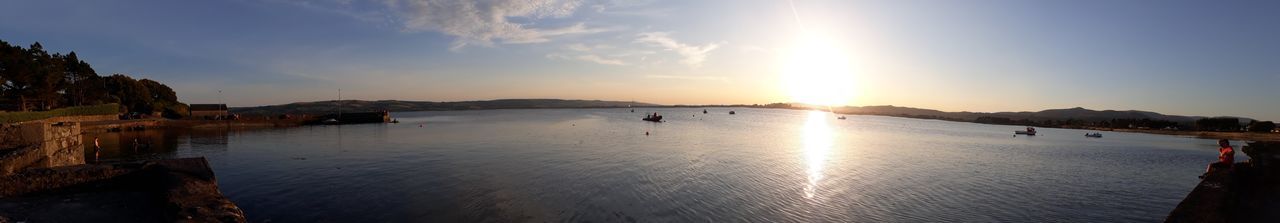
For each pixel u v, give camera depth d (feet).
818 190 84.58
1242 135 333.42
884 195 81.41
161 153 152.46
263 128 306.14
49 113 215.31
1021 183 96.27
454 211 69.10
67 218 43.78
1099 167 128.16
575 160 124.47
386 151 151.23
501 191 82.33
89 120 262.06
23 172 52.65
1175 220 36.37
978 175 106.52
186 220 38.88
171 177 53.93
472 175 98.84
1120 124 478.59
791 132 277.03
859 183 92.02
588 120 476.13
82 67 305.53
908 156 146.72
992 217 68.64
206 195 48.42
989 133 341.21
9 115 178.70
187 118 364.38
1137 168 127.95
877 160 132.77
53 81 252.83
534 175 98.78
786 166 114.93
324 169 109.09
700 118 572.10
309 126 335.47
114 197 52.54
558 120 477.36
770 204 73.92
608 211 69.26
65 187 53.62
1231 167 60.29
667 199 76.69
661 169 107.96
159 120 294.46
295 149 160.56
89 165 57.67
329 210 69.77
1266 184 54.70
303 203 74.08
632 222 63.87
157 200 50.85
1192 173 119.14
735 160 126.31
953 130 383.86
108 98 335.67
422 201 74.84
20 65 228.63
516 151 148.87
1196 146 226.17
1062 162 139.74
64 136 79.61
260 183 90.84
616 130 280.10
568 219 65.05
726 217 66.64
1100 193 86.79
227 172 106.01
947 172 110.63
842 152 155.12
